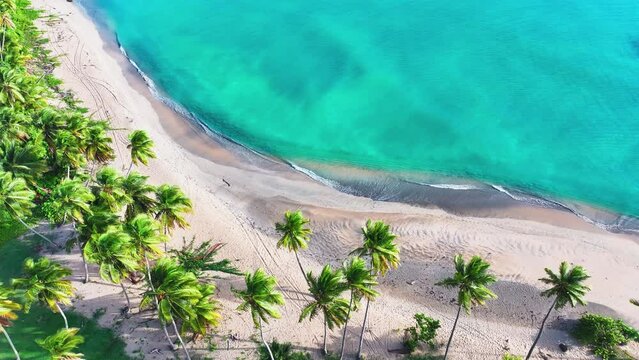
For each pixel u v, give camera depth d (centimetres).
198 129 8144
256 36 10569
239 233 6312
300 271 5875
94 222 4606
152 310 5250
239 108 8638
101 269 4234
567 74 9400
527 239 6356
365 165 7594
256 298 4034
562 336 5241
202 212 6544
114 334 5019
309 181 7281
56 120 5966
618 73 9412
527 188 7238
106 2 11550
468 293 4250
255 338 5097
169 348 4938
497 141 8019
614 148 7875
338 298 4738
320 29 10812
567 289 4272
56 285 4309
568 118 8438
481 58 9856
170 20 11069
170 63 9688
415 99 8838
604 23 10925
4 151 5591
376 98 8850
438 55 9956
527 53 9981
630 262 6097
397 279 5812
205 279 5641
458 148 7900
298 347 5041
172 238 6091
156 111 8419
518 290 5653
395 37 10538
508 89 9056
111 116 7956
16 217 5294
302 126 8288
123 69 9338
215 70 9538
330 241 6284
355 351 5031
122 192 4947
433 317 5406
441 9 11562
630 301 5588
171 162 7375
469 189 7181
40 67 8694
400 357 5003
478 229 6488
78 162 5912
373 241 4453
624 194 7150
